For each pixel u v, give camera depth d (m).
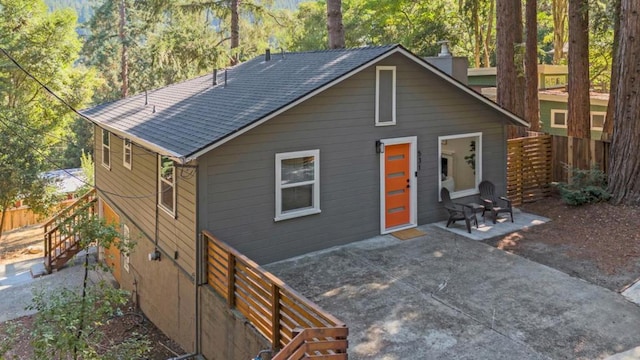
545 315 7.02
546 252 9.49
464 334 6.53
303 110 9.23
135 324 10.88
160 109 11.33
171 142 8.52
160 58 21.48
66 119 22.31
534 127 17.19
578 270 8.59
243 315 7.22
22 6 20.19
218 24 23.73
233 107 9.52
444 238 10.40
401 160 10.81
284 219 9.23
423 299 7.59
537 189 13.60
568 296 7.62
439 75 10.78
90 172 20.12
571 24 16.19
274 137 8.94
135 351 7.07
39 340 5.76
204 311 8.36
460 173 12.22
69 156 30.95
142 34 30.55
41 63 20.41
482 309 7.23
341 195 9.95
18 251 18.14
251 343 6.88
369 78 10.02
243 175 8.68
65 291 6.64
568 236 10.33
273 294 6.30
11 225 21.50
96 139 15.52
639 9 11.19
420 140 10.98
